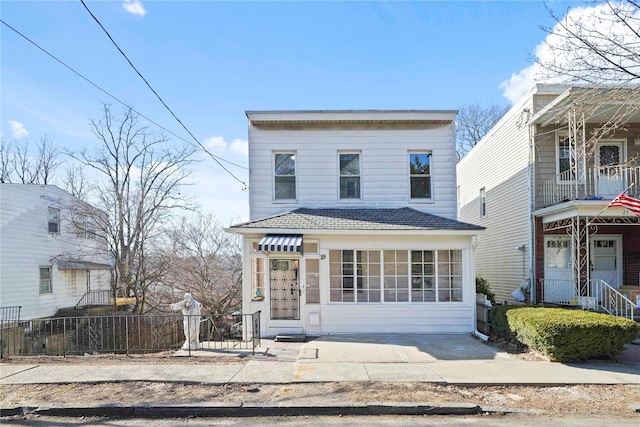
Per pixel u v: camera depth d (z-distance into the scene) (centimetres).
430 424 526
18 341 1628
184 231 2292
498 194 1627
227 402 586
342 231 1082
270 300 1116
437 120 1270
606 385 660
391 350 897
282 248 1013
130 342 1794
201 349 935
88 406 577
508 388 654
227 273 2125
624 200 1027
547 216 1296
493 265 1675
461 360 808
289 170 1284
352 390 630
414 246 1122
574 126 1129
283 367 758
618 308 1201
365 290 1116
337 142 1279
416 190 1280
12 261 1773
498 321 1043
